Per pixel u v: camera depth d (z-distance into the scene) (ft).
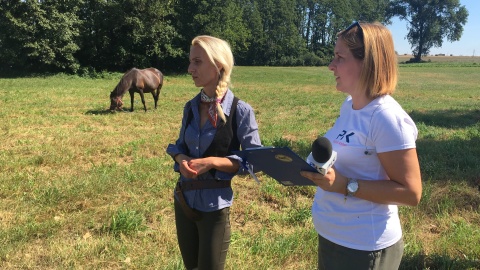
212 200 8.59
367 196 5.98
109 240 14.23
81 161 25.09
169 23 138.72
